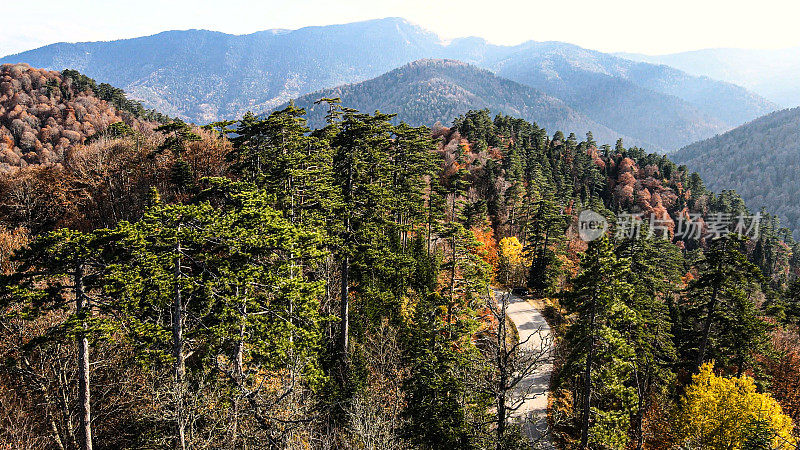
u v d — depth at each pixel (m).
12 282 14.67
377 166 32.22
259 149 35.03
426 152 54.16
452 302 30.84
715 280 29.66
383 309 31.12
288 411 14.75
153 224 16.80
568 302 23.77
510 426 17.70
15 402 18.58
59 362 19.06
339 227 26.12
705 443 24.55
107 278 14.92
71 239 15.07
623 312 22.64
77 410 19.47
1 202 47.72
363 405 18.72
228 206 22.27
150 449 16.17
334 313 28.45
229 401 15.91
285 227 19.02
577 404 29.86
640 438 25.91
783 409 32.56
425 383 20.30
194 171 51.50
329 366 24.89
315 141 35.72
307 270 31.73
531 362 17.41
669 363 33.16
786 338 38.41
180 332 16.64
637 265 40.50
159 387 17.50
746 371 33.56
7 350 19.78
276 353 17.75
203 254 17.53
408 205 40.25
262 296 18.92
